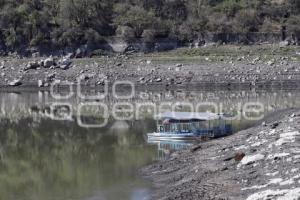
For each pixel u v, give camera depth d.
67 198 40.91
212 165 44.38
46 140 70.50
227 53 174.88
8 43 183.25
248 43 191.12
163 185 42.25
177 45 189.12
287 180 32.94
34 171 51.72
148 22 190.50
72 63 165.38
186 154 53.47
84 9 193.25
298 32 191.25
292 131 48.69
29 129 80.25
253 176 36.56
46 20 189.38
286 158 38.47
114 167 51.44
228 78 149.00
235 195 33.38
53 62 165.25
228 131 65.88
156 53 181.88
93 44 184.25
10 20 187.25
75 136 72.50
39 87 155.25
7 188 44.94
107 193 41.50
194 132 64.81
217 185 37.22
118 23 194.00
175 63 160.88
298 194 29.41
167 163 50.38
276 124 58.09
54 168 52.69
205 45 190.12
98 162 54.56
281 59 161.88
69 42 182.62
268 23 199.75
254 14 199.50
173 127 68.06
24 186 45.50
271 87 143.12
